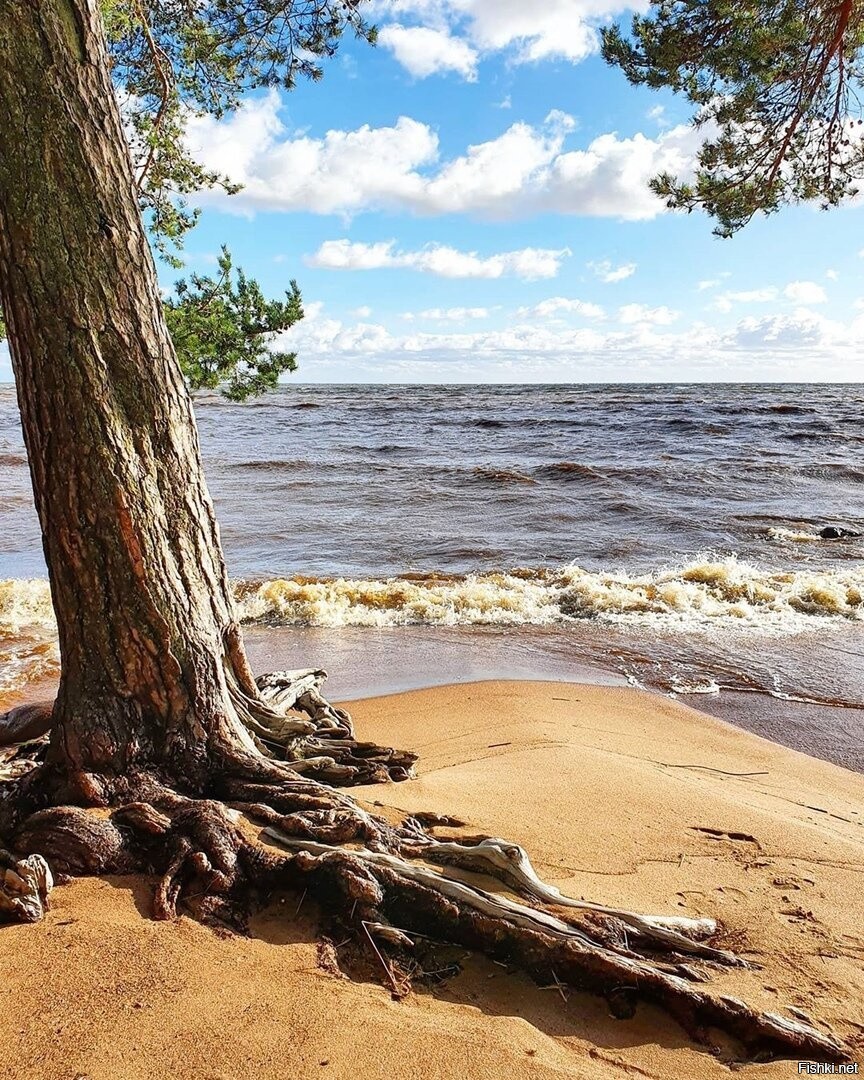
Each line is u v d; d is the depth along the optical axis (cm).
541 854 326
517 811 375
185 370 632
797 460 2556
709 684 698
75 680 303
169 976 223
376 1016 216
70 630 303
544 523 1595
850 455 2706
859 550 1326
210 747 319
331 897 260
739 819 384
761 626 890
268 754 361
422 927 256
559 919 260
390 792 382
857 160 599
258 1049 200
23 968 221
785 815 406
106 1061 192
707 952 258
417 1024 215
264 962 235
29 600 963
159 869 273
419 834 312
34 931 238
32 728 478
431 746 527
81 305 283
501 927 248
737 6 548
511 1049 207
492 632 878
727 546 1362
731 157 623
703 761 511
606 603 970
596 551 1323
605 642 834
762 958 262
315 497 1944
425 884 263
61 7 279
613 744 532
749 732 583
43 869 255
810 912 294
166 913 250
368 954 246
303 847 279
